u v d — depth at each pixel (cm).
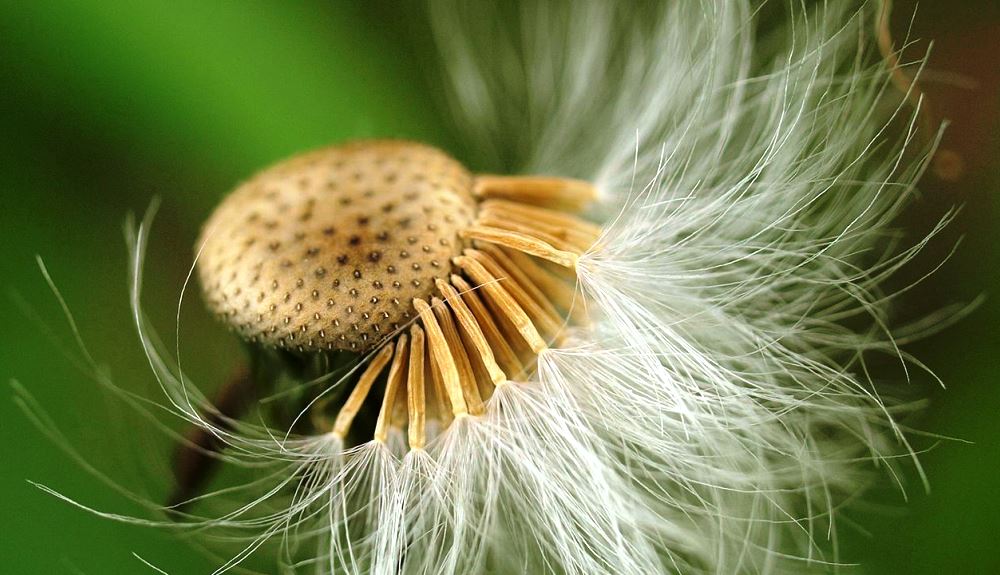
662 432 7
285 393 7
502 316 7
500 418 7
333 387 7
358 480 7
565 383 7
